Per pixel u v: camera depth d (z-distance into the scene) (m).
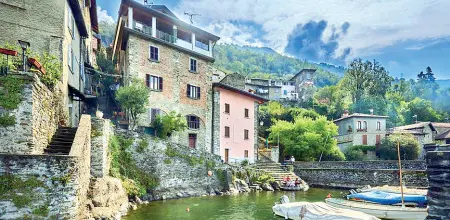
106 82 36.88
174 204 24.03
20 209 10.17
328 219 16.92
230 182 31.09
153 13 33.75
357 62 87.81
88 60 35.34
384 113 78.75
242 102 44.34
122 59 37.50
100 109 35.28
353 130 59.88
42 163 10.57
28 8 19.45
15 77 12.70
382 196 23.03
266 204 25.06
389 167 41.47
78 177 11.56
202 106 38.56
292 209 19.39
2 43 18.50
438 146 9.40
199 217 20.22
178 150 28.41
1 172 10.16
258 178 34.56
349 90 88.44
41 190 10.45
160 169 26.80
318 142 48.97
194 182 29.05
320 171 41.28
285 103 85.50
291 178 37.88
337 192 34.56
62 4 20.47
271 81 99.00
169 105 34.78
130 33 32.03
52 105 16.53
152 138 26.91
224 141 40.59
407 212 19.58
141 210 21.34
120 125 31.03
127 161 25.08
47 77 15.30
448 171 7.87
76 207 11.09
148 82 33.12
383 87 85.38
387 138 57.19
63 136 16.77
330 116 79.69
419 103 82.94
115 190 19.02
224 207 23.61
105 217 16.02
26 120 12.66
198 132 37.66
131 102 28.28
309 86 99.50
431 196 8.09
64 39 20.19
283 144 50.56
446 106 95.06
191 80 37.66
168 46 35.41
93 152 18.88
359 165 42.34
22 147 12.49
